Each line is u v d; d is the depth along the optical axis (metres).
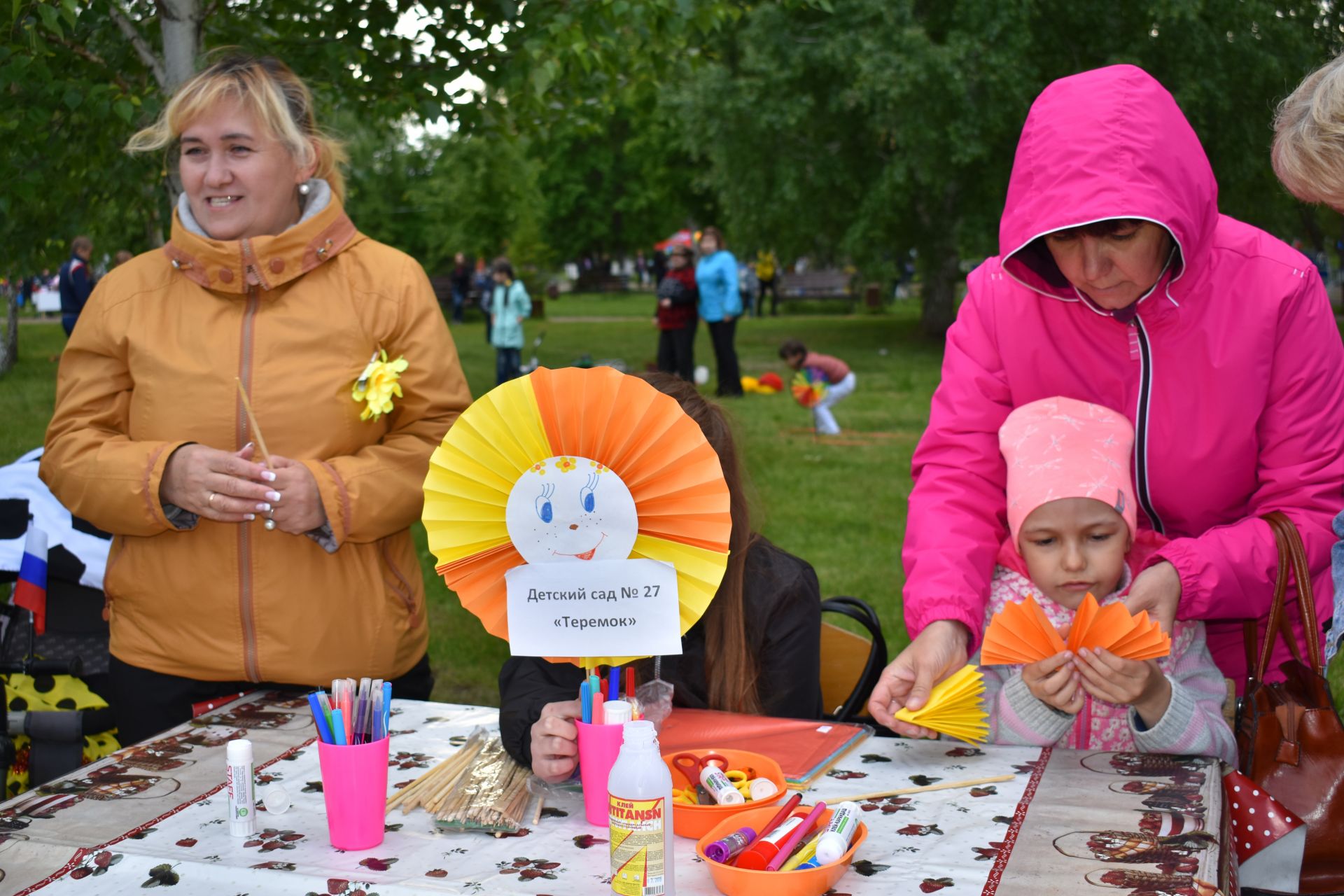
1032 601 1.93
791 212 18.97
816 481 8.47
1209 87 14.70
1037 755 2.01
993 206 17.69
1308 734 2.08
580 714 1.85
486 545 1.77
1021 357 2.39
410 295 2.54
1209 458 2.30
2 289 13.77
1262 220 15.53
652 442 1.69
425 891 1.53
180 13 4.07
